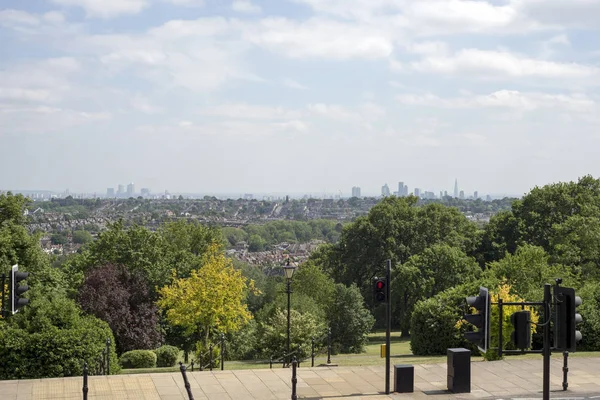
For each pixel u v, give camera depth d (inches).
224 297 1354.6
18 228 1498.5
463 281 2311.8
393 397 627.5
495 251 2637.8
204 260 2074.3
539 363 779.4
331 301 1988.2
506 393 642.8
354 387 665.6
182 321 1349.7
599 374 722.8
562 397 628.4
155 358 1238.9
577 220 1930.4
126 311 1480.1
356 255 2832.2
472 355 1009.5
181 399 613.9
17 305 568.1
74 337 813.9
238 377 700.7
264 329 1358.3
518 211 2615.7
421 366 767.7
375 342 2316.7
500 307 498.6
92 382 669.9
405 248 2741.1
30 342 797.9
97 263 1817.2
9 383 660.7
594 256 1873.8
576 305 462.3
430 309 1060.5
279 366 1090.1
